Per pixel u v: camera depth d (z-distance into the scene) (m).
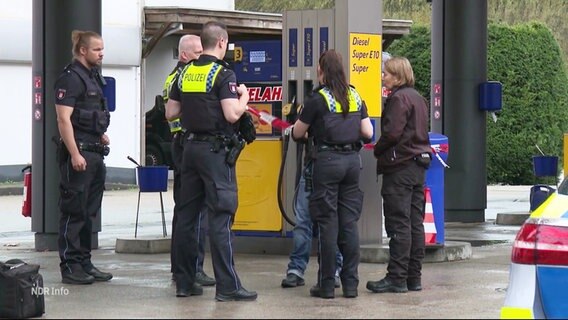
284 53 11.24
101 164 9.47
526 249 6.04
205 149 8.35
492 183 29.30
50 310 8.16
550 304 5.98
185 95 8.39
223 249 8.47
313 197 8.66
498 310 8.16
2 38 24.05
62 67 12.33
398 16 36.47
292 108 11.12
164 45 28.44
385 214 9.06
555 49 29.66
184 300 8.60
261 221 11.70
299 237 9.34
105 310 8.14
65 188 9.34
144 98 26.66
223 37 8.48
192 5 28.58
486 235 14.33
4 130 24.45
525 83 28.91
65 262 9.52
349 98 8.66
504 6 35.94
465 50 16.00
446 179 16.22
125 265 10.98
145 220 17.89
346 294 8.76
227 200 8.39
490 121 28.83
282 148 11.44
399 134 8.81
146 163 27.34
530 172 29.19
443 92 16.17
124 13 25.72
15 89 24.58
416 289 9.15
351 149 8.67
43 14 12.37
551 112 29.50
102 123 9.35
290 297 8.77
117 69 25.89
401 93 8.88
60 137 9.34
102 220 17.81
